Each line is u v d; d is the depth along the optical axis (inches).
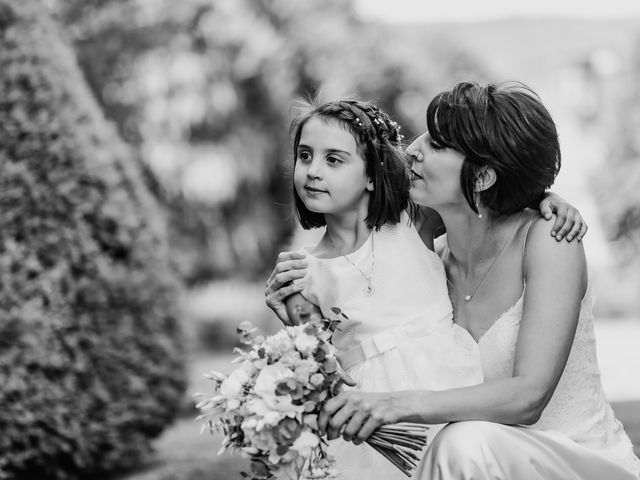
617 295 962.7
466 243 130.1
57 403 219.0
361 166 130.3
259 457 109.9
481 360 126.3
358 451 126.3
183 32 759.1
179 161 745.6
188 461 248.8
